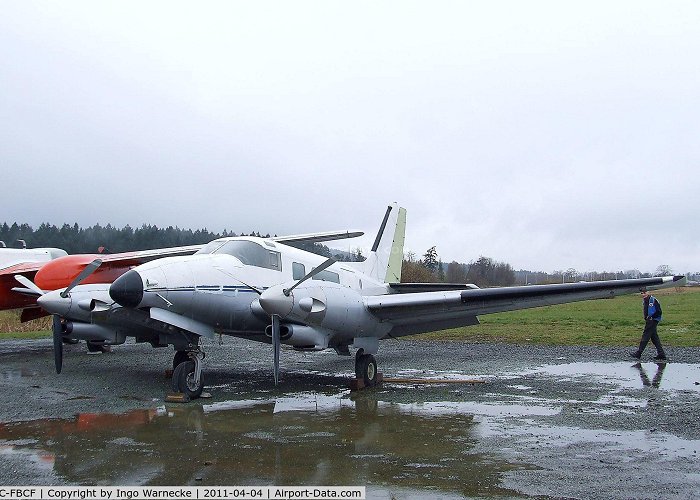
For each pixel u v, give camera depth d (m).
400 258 17.36
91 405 8.88
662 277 10.02
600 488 5.05
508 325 24.30
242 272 10.59
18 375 12.02
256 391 10.24
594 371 12.55
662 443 6.56
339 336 10.52
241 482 5.25
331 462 5.85
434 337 20.55
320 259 12.63
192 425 7.54
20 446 6.49
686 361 14.09
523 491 4.98
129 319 10.59
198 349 10.02
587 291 10.31
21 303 16.98
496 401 9.19
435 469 5.61
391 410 8.52
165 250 17.86
